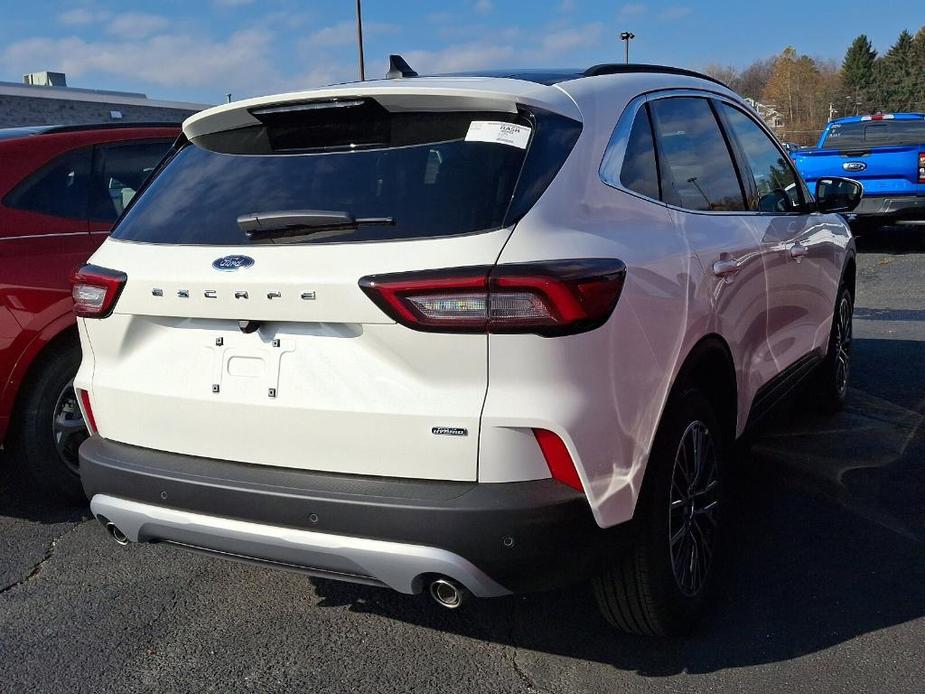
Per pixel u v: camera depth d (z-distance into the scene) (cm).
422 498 248
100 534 423
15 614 346
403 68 347
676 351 295
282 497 261
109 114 3306
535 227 255
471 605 344
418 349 249
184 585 369
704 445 326
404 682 294
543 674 296
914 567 360
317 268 258
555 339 246
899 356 703
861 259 1271
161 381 290
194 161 317
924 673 288
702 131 379
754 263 374
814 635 312
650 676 292
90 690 295
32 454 432
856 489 441
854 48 12669
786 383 439
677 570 308
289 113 294
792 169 480
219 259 275
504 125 274
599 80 321
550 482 250
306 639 323
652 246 294
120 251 303
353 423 257
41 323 420
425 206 261
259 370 272
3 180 434
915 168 1210
